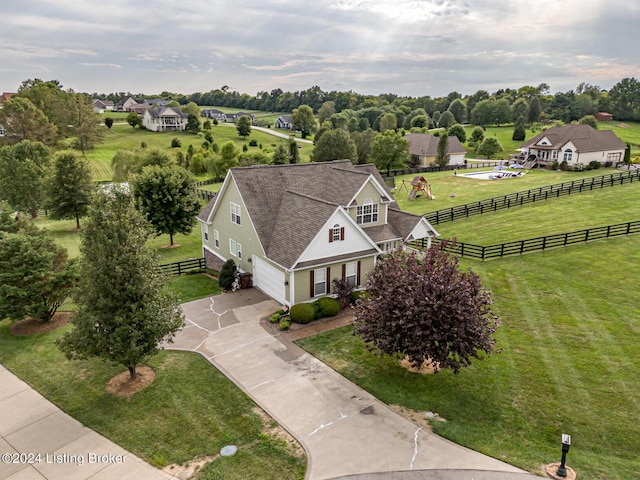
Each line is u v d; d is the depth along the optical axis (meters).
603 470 11.50
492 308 21.70
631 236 30.20
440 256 16.70
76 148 95.69
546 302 22.06
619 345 17.73
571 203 41.66
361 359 17.67
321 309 21.53
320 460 12.03
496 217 39.84
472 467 11.68
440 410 14.32
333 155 71.06
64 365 17.61
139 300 15.12
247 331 20.27
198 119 139.88
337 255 22.88
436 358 14.85
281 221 24.72
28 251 20.11
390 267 17.39
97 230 14.95
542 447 12.49
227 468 11.84
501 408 14.31
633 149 90.50
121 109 171.88
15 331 20.80
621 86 141.38
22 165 46.78
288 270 21.39
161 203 35.72
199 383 16.02
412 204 49.44
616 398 14.54
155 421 13.98
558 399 14.63
